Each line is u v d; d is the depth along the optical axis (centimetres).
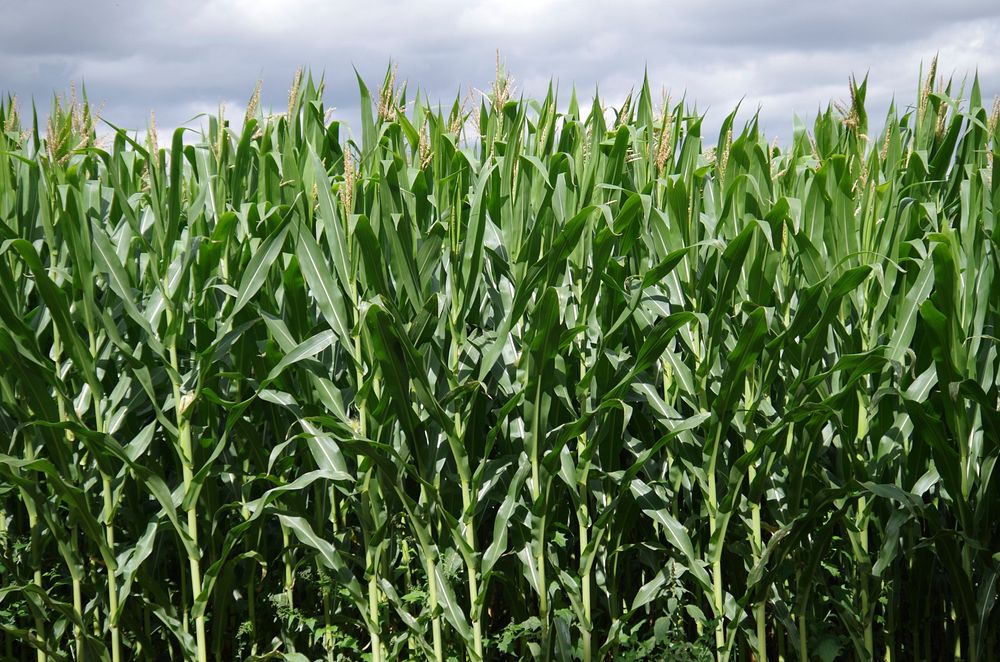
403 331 309
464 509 342
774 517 362
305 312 349
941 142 459
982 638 343
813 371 359
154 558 376
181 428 340
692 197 362
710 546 351
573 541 395
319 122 450
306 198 360
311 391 356
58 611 371
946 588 385
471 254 338
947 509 385
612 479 360
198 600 345
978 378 350
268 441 393
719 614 348
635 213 337
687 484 370
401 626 383
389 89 375
